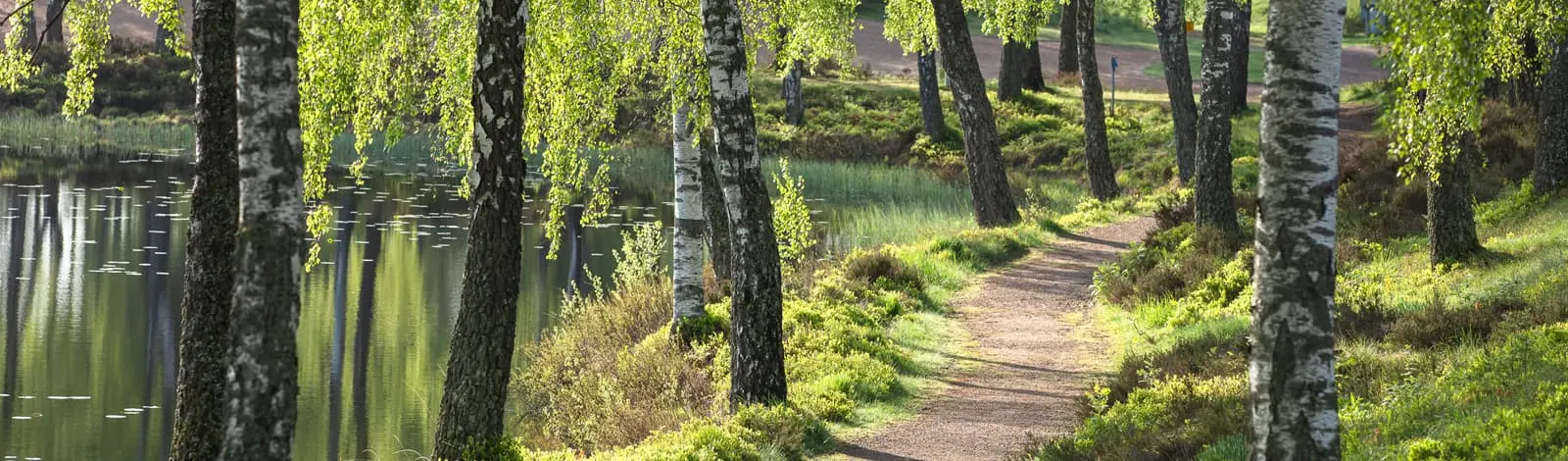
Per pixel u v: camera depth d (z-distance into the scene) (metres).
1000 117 47.12
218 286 9.78
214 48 9.75
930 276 22.12
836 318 17.91
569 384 18.02
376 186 39.16
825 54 27.42
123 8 62.38
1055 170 42.09
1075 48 56.84
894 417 13.52
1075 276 22.69
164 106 52.03
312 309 22.92
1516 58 15.02
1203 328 15.85
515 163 10.97
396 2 11.74
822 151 46.41
